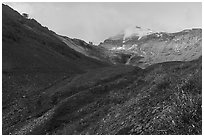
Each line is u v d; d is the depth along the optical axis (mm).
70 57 120000
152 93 24641
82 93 36062
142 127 18047
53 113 32250
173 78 26047
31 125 32906
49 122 30953
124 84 37312
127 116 22406
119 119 22766
